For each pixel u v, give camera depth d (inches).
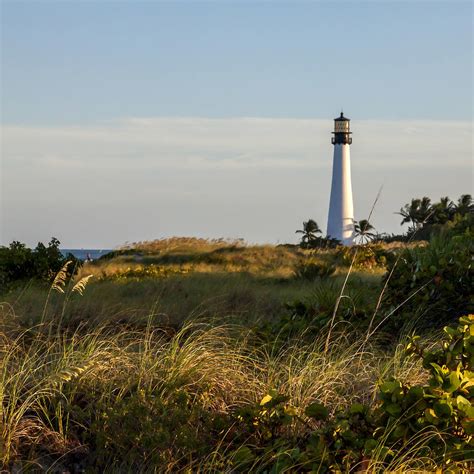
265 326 429.4
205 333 357.1
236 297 670.5
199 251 1392.7
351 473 242.7
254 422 268.2
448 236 560.1
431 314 446.6
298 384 307.6
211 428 273.1
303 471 245.0
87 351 329.4
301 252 1391.5
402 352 349.7
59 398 289.3
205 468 254.1
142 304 589.9
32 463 258.5
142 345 400.5
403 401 249.1
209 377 307.7
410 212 2287.2
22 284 797.9
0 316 473.7
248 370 337.1
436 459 241.6
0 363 308.2
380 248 1072.2
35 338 385.4
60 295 615.2
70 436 274.7
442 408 242.1
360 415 257.0
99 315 527.8
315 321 430.0
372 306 444.5
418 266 460.1
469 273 451.2
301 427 278.7
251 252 1373.0
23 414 281.7
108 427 268.5
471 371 255.6
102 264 1251.8
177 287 729.6
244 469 255.8
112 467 260.2
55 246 876.0
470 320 260.1
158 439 257.8
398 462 239.5
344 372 331.0
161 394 284.4
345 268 1003.9
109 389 293.9
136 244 1446.9
